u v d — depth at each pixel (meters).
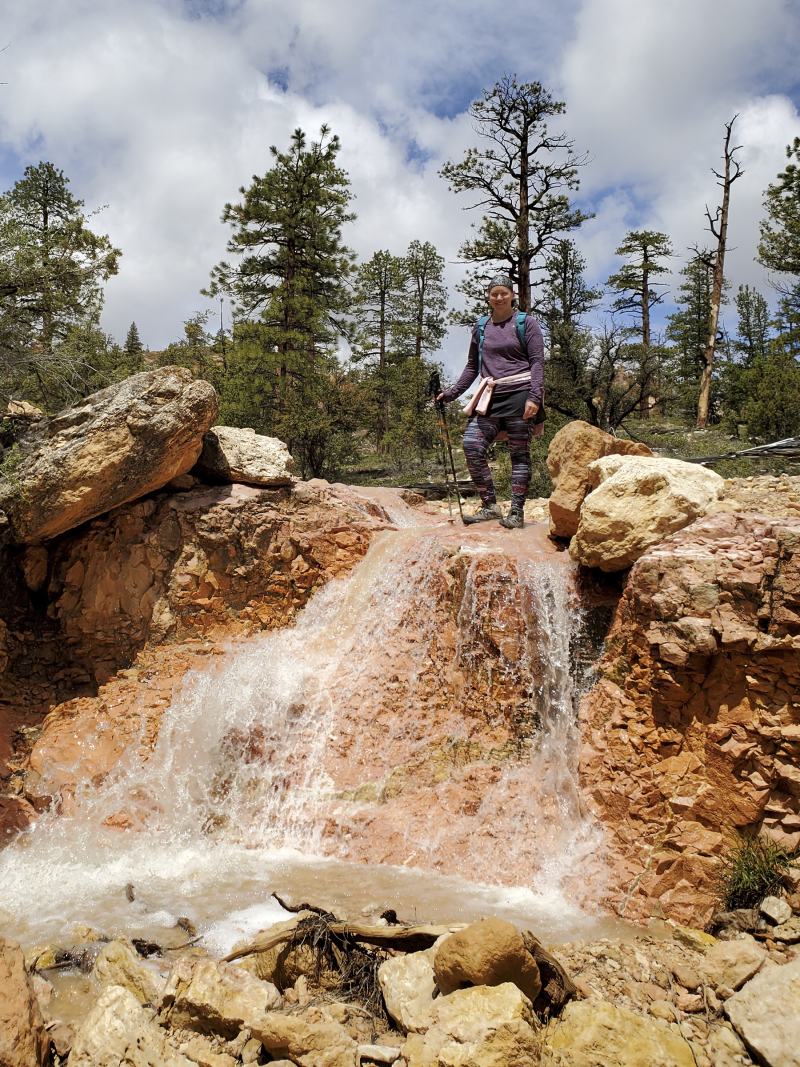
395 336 51.41
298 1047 3.00
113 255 15.30
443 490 16.52
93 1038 3.02
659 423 42.78
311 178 28.95
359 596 7.62
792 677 4.33
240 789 6.05
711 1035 3.18
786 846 4.18
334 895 4.64
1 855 5.30
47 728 6.81
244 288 29.73
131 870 5.08
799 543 4.43
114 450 7.30
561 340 29.00
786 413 27.12
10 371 13.45
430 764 5.90
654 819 4.63
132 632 7.64
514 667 6.16
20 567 7.96
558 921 4.31
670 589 4.76
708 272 52.09
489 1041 2.87
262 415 27.00
